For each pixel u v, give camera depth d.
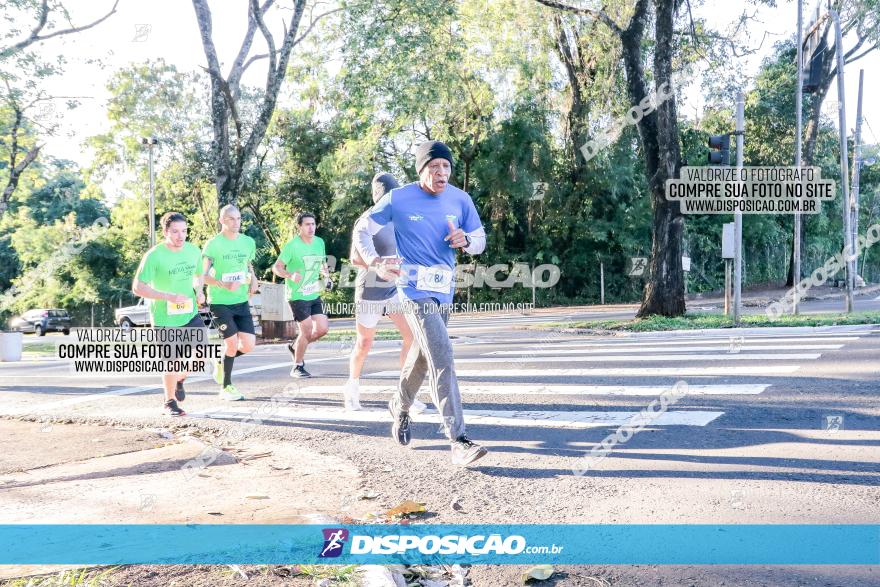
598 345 11.81
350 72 17.95
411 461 4.47
